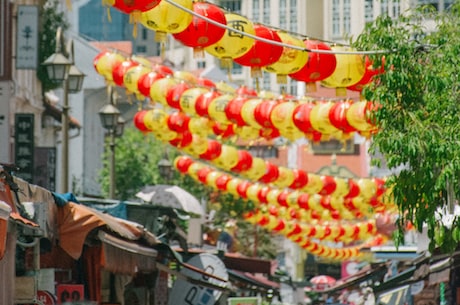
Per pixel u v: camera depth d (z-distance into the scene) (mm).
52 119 55438
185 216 42719
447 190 21062
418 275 35156
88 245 23672
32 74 49719
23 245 19203
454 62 20531
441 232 21422
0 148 28125
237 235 80188
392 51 20469
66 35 63312
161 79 26109
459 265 31156
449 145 20172
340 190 37031
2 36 28469
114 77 26594
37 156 40531
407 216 21531
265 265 49469
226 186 42188
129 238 22719
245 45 18859
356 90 21719
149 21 17516
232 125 30516
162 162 44000
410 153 20391
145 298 31297
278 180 36156
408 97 20750
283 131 25141
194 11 18203
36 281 19438
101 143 78500
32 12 38219
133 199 66062
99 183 77000
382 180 37219
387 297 41062
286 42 19453
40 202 18969
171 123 30891
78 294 22859
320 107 23891
